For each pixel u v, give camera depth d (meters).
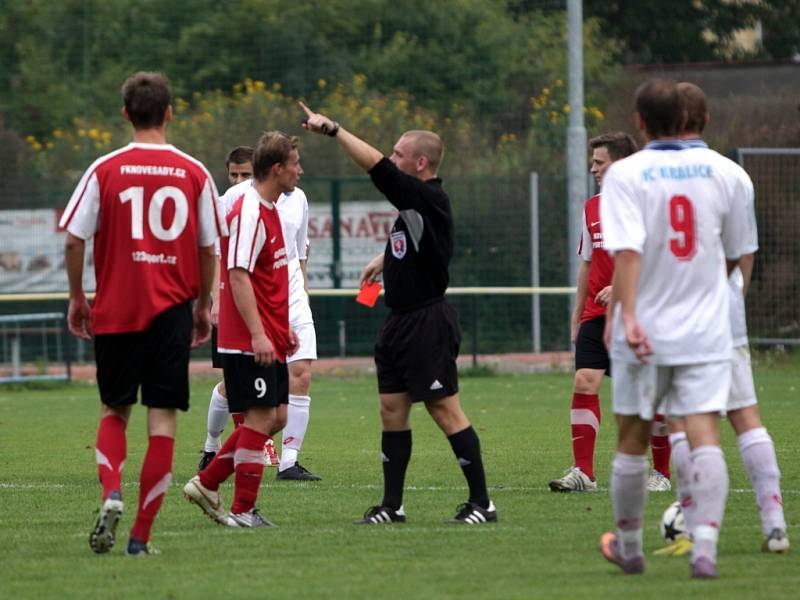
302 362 36.84
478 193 83.38
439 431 48.88
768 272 79.31
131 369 24.36
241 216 27.53
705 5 132.75
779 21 134.12
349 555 24.55
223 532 27.28
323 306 81.75
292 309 36.97
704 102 22.67
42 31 100.19
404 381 27.98
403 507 30.95
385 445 28.72
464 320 82.31
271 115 91.75
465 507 28.64
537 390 67.00
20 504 31.86
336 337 82.00
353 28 100.19
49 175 85.38
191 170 24.58
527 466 38.75
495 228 83.12
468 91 96.56
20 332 78.06
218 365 37.22
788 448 42.59
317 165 88.56
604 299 33.16
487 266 83.12
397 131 90.94
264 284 28.02
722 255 21.88
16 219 82.19
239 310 27.41
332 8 100.31
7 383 72.44
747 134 86.88
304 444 45.28
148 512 24.64
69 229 24.17
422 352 27.64
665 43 128.38
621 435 22.16
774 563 23.38
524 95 95.88
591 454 33.75
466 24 99.12
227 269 27.72
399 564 23.61
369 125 91.12
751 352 78.94
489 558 24.14
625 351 21.69
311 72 98.25
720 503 21.70
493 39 98.44
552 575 22.45
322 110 92.88
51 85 98.19
